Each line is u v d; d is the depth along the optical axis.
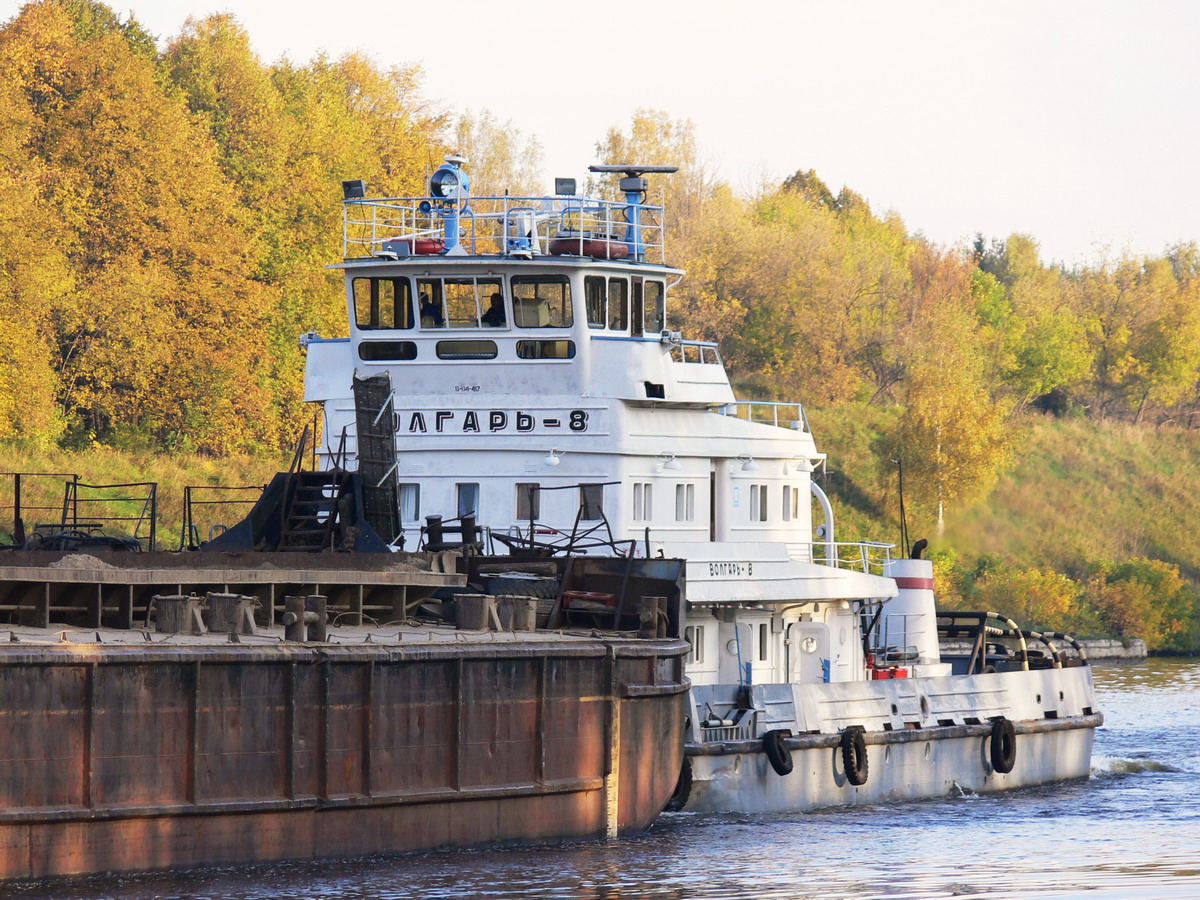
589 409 125.75
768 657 129.25
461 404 128.00
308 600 92.81
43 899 81.75
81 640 85.81
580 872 95.75
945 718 133.75
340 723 91.88
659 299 134.25
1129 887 97.31
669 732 108.88
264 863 89.44
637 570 113.62
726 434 132.62
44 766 82.38
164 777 85.94
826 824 116.75
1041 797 136.62
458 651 96.62
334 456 129.75
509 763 99.12
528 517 126.94
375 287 130.62
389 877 91.12
